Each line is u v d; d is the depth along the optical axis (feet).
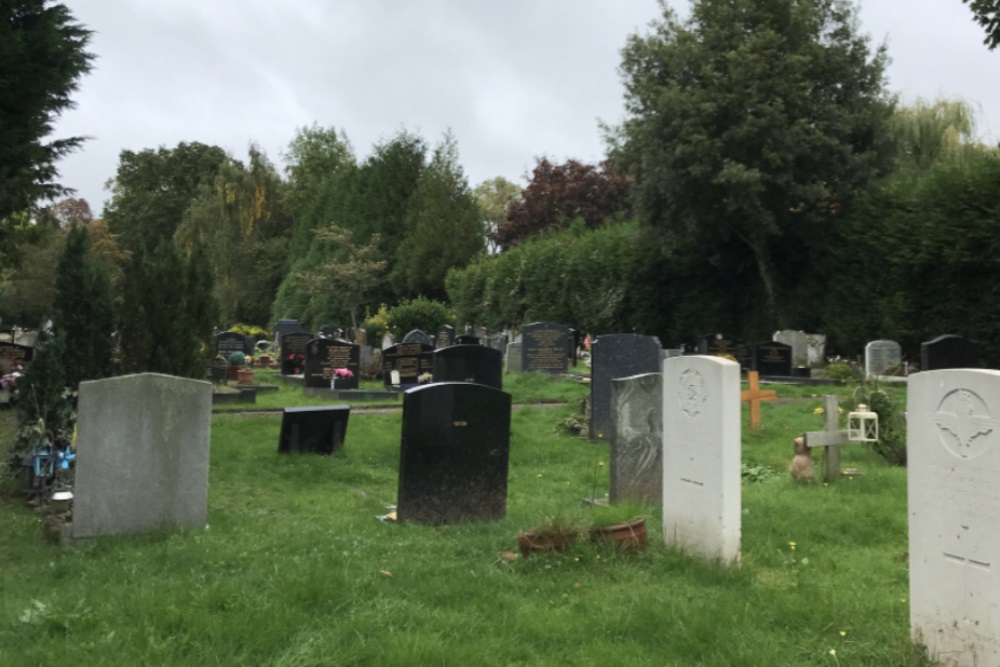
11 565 21.95
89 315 37.93
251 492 32.99
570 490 34.53
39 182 54.65
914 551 15.46
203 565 21.09
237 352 96.12
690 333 113.29
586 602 18.35
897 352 79.77
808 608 17.90
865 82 94.07
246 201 212.02
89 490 24.76
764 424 50.31
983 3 53.78
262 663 14.82
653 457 30.60
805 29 91.20
